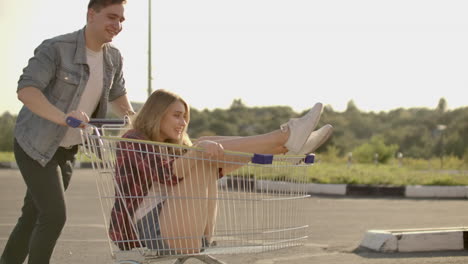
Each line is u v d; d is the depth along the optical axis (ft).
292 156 12.16
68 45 13.07
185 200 11.60
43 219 12.81
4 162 73.36
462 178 49.26
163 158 11.91
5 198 37.55
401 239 20.21
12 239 14.07
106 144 11.59
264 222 13.28
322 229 25.90
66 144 13.46
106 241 22.49
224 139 13.33
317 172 52.80
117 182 11.57
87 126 11.60
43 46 12.91
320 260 19.01
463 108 170.19
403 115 199.72
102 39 13.17
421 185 45.16
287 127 12.24
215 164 11.89
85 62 13.16
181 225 11.59
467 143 112.27
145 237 11.53
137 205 11.69
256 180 11.96
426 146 138.00
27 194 13.97
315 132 13.01
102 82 13.67
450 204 37.42
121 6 13.11
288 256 19.71
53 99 13.16
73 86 13.14
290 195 12.35
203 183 11.66
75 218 29.01
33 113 13.02
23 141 12.85
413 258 19.04
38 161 12.76
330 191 44.34
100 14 12.98
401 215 31.12
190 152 11.55
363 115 202.08
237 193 11.95
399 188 43.39
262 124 188.96
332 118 180.55
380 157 94.22
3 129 103.19
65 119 11.66
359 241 22.63
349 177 47.75
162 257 11.69
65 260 19.07
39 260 12.73
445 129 149.48
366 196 42.73
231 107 197.77
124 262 11.53
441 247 20.42
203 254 11.57
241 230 12.11
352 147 142.31
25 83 12.44
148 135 12.09
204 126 185.98
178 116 12.21
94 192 41.93
